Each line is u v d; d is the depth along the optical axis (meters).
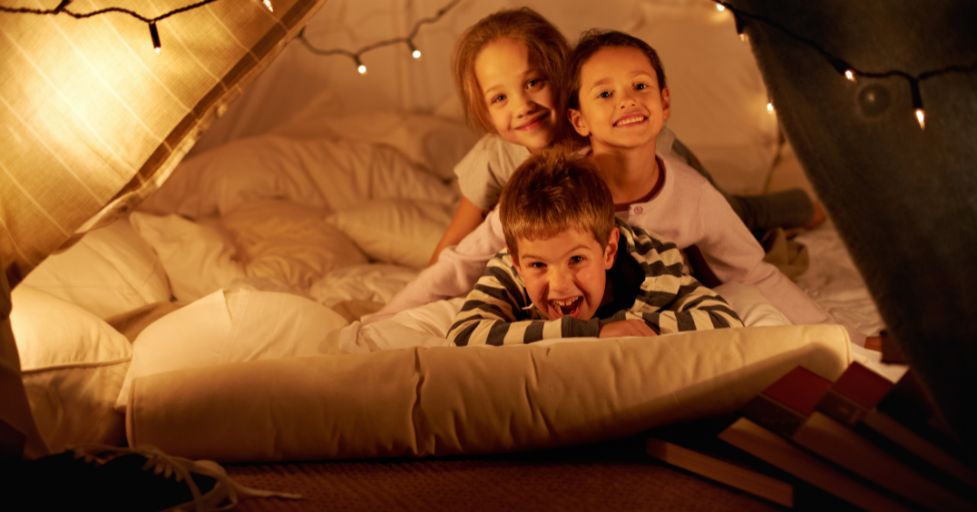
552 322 1.33
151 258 1.80
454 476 1.21
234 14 1.27
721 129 2.89
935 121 1.15
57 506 1.05
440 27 3.01
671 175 1.53
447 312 1.54
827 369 1.21
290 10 1.29
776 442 1.08
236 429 1.25
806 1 1.17
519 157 1.76
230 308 1.44
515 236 1.37
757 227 2.06
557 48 1.66
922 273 1.13
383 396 1.24
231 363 1.29
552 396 1.23
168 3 1.25
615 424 1.22
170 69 1.27
